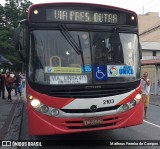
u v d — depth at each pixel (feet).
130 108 25.05
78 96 23.62
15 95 82.74
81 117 23.56
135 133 32.17
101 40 25.23
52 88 23.48
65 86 23.58
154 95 95.14
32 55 24.23
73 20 24.99
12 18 134.41
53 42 24.47
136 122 25.35
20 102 65.67
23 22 25.16
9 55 115.03
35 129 23.61
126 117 24.93
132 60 25.93
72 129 23.53
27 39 24.58
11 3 135.44
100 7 25.57
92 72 24.38
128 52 25.93
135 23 26.61
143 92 42.98
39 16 24.64
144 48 175.63
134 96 25.30
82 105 23.62
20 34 24.91
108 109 24.23
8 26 129.59
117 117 24.54
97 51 24.91
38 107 23.50
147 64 97.09
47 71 23.94
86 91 23.80
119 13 26.07
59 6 24.88
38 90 23.59
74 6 25.08
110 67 24.88
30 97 23.84
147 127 35.86
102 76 24.54
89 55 24.64
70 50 24.49
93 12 25.40
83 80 24.11
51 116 23.38
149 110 55.21
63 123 23.43
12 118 42.93
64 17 24.89
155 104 66.85
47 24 24.62
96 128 23.91
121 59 25.52
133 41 26.32
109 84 24.36
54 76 23.86
